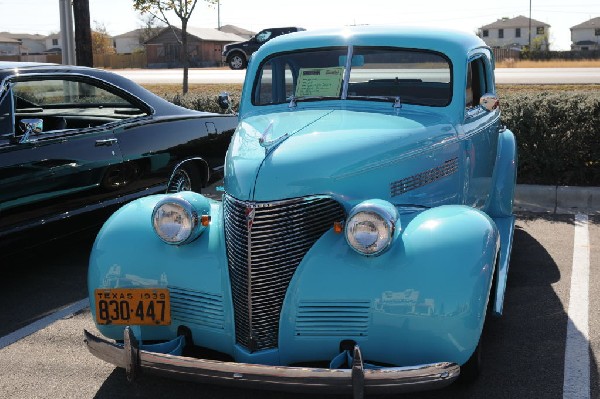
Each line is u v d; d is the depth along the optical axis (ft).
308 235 10.72
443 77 14.05
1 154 15.66
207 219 11.43
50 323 15.05
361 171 11.36
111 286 11.44
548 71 96.94
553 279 17.04
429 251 10.20
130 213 12.08
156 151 19.63
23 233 16.28
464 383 11.62
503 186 17.61
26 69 16.88
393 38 14.33
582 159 25.29
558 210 24.09
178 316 11.32
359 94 14.38
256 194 10.59
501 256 14.39
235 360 11.06
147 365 10.17
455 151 13.66
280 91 14.94
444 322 9.91
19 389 12.06
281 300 10.67
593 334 13.88
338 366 10.07
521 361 12.73
